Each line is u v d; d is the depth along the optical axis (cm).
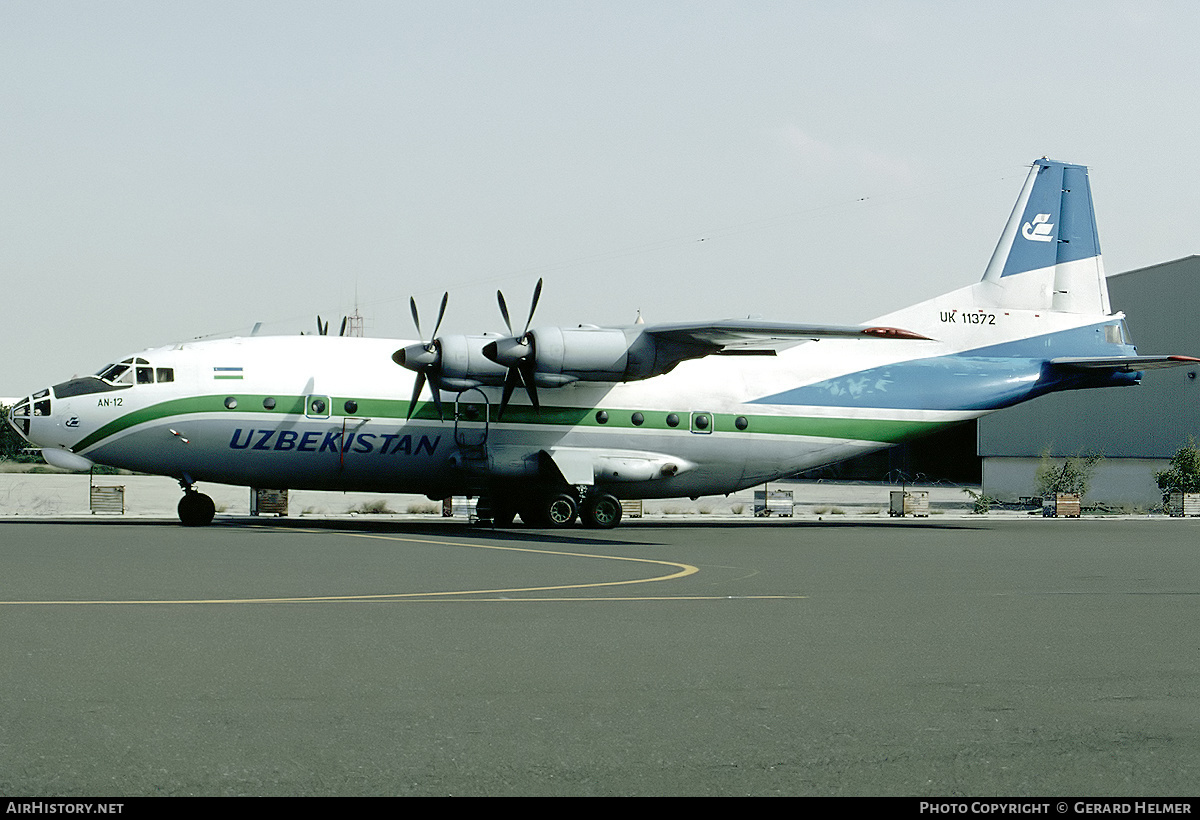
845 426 4756
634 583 2345
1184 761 982
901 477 12875
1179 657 1498
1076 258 5197
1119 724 1112
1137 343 8256
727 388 4628
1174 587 2391
